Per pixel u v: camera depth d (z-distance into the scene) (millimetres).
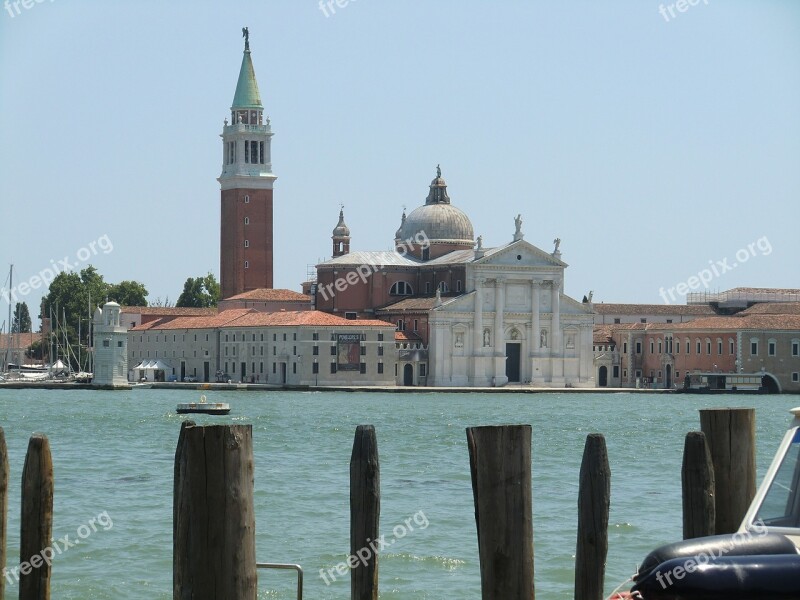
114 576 62844
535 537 71000
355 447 39188
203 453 32844
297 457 122875
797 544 29094
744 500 40406
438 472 109000
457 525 77688
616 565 63688
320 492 92062
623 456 124312
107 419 191375
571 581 60688
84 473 106562
